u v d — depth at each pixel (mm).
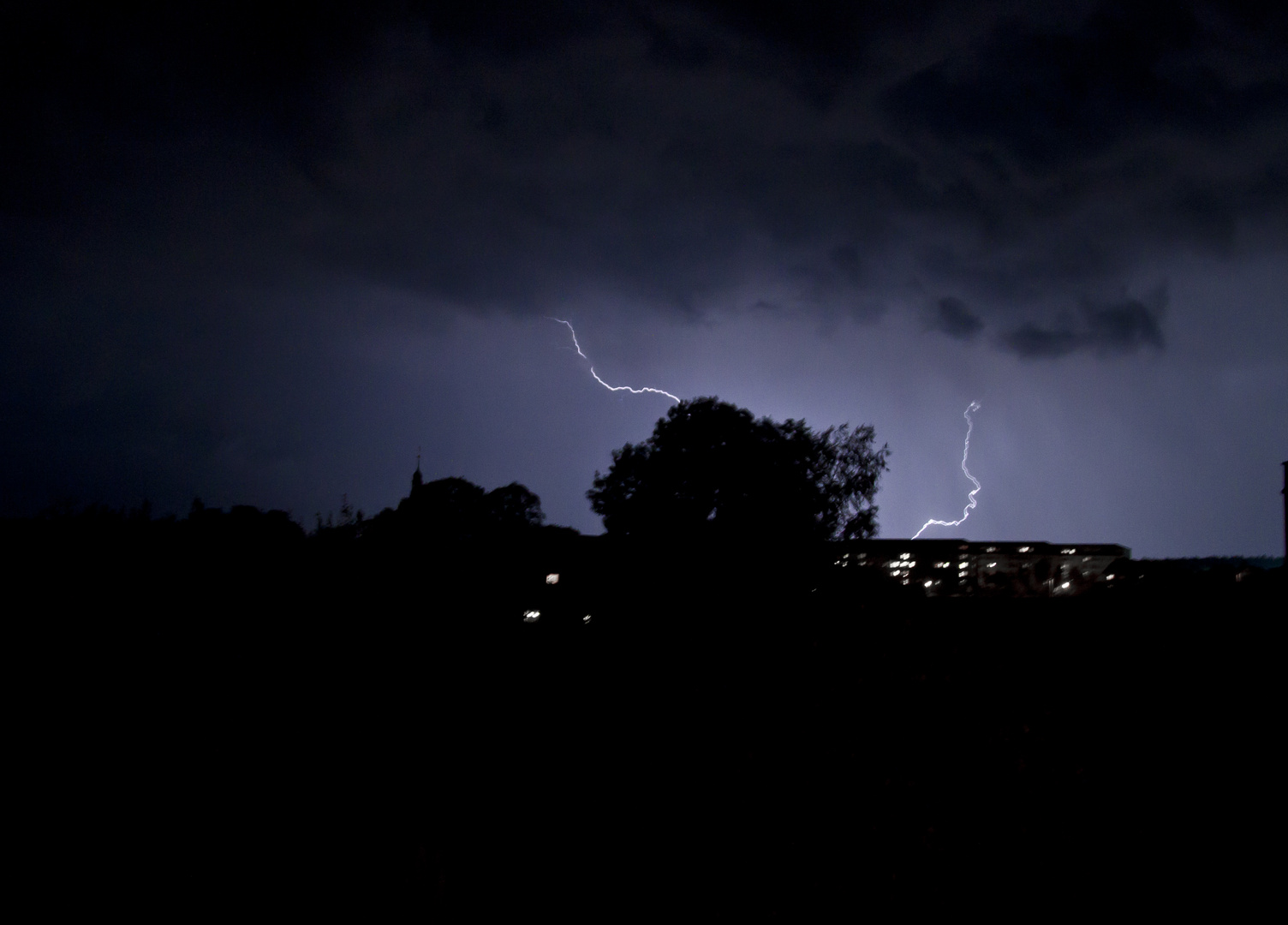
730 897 5621
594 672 10859
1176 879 5875
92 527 11188
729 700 9336
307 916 5117
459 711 9297
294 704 8969
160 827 6105
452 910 5301
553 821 6652
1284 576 23859
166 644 9711
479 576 13258
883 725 8477
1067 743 8273
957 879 5844
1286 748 8383
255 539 12305
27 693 8094
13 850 5664
